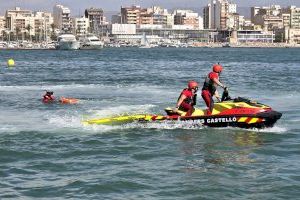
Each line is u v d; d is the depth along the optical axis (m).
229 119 18.34
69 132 18.08
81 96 30.47
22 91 33.56
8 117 21.59
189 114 18.73
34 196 11.02
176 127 18.69
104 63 81.38
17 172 12.88
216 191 11.27
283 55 139.88
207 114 18.53
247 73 54.06
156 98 29.27
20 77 47.38
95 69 62.88
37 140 16.69
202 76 48.84
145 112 23.14
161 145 16.02
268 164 13.61
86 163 13.76
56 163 13.76
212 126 18.55
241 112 18.31
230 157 14.44
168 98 29.23
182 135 17.53
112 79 44.94
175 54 143.88
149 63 81.88
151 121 18.84
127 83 40.41
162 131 18.22
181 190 11.34
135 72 56.22
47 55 128.75
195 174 12.59
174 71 58.31
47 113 22.88
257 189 11.40
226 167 13.27
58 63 80.62
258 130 18.34
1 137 17.09
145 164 13.62
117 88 35.94
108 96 30.47
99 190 11.38
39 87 36.66
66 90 34.50
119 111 23.50
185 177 12.33
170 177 12.33
